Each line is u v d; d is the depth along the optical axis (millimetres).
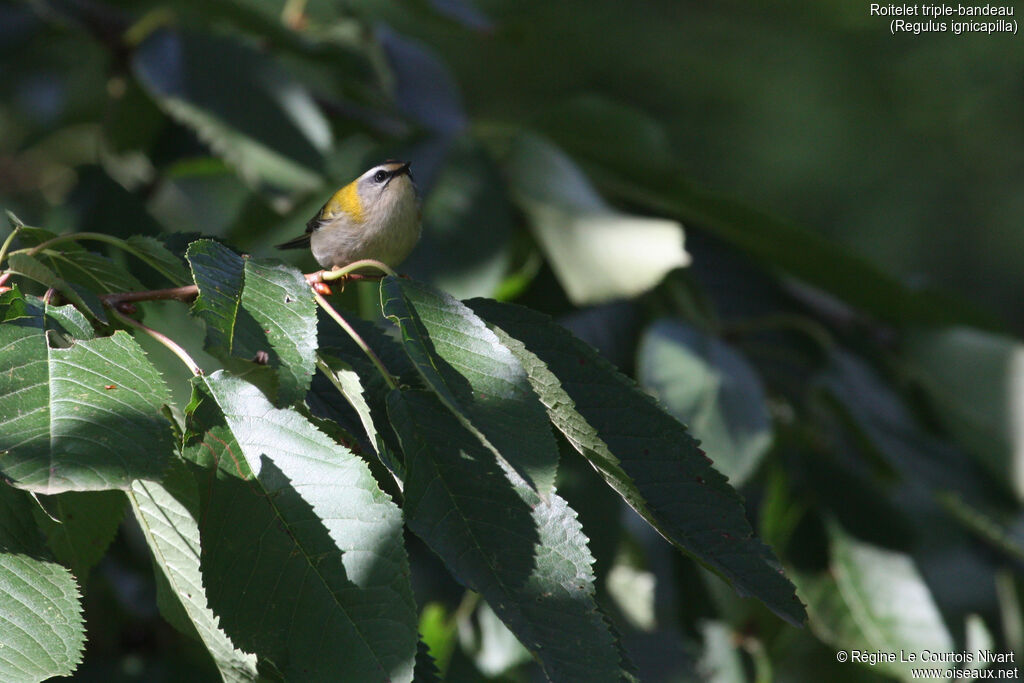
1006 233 16938
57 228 6957
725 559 3617
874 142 17234
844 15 16984
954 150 17203
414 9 9953
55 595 3309
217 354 3406
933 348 7844
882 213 17125
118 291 4285
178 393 6016
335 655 3100
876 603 6871
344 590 3150
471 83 17375
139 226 7043
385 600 3148
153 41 8227
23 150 12242
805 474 7199
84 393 3145
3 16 8969
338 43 9609
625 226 6875
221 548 3164
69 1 8688
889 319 8211
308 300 3666
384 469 3971
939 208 17203
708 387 6293
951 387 7750
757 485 7738
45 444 2963
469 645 7488
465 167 7469
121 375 3242
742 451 6148
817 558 7031
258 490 3223
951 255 17188
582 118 8070
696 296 7844
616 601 7957
